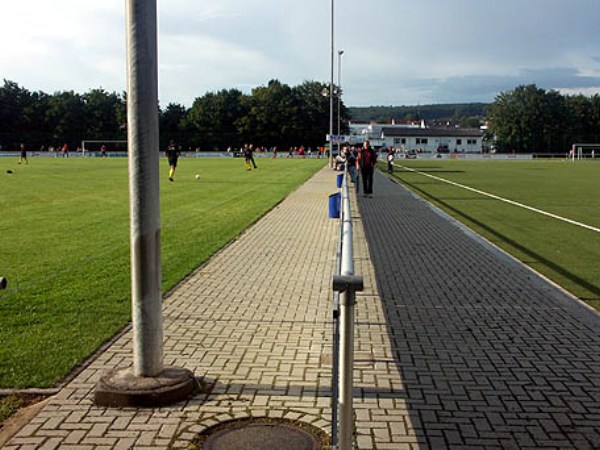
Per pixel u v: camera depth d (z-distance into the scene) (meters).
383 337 6.68
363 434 4.43
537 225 16.47
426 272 10.10
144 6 4.69
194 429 4.44
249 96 116.75
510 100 121.19
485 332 6.88
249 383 5.30
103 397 4.81
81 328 6.82
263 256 11.34
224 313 7.52
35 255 11.28
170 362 5.79
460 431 4.50
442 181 36.44
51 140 104.69
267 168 49.69
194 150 111.50
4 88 107.94
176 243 12.72
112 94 112.00
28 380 5.33
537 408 4.90
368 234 14.50
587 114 120.31
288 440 4.27
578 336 6.76
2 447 4.18
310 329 6.87
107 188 27.25
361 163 25.31
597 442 4.36
